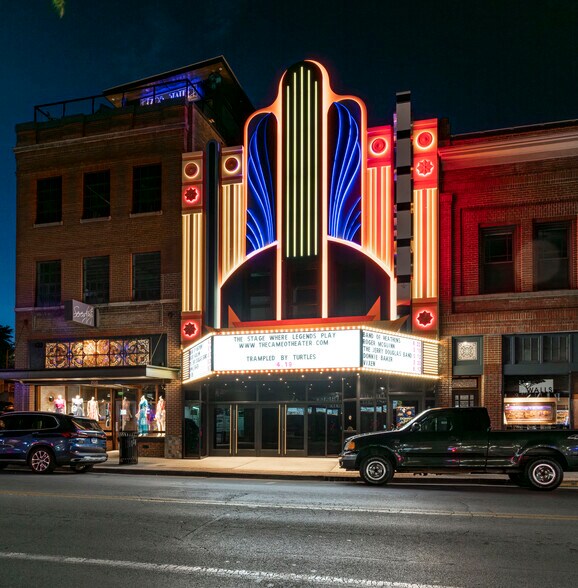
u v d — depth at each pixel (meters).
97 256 25.55
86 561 7.59
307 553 7.96
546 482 14.12
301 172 23.72
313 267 23.73
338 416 22.30
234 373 20.94
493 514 10.59
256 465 19.98
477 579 6.89
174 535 8.95
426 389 21.69
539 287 21.31
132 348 24.62
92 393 25.23
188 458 22.95
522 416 20.98
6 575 7.04
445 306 21.86
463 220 22.11
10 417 18.42
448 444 14.75
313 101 23.97
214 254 24.12
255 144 24.52
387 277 22.67
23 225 26.45
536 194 21.36
